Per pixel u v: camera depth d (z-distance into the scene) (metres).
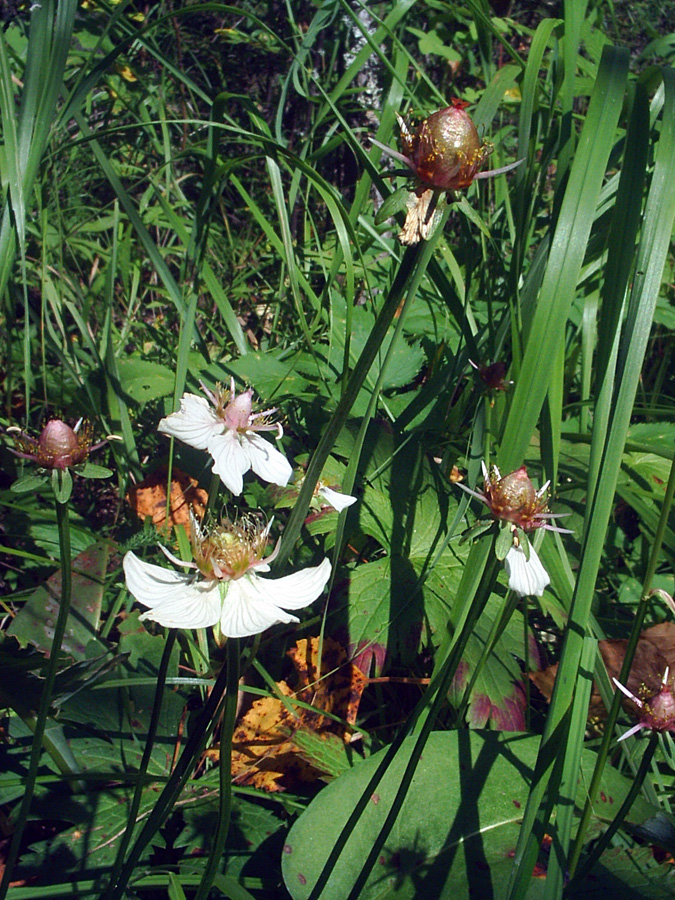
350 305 0.26
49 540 0.26
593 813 0.19
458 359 0.29
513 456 0.19
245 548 0.13
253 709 0.22
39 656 0.20
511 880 0.15
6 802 0.20
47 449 0.14
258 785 0.21
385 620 0.23
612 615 0.28
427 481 0.27
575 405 0.30
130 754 0.20
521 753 0.20
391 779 0.19
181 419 0.14
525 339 0.23
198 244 0.31
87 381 0.30
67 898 0.16
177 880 0.17
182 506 0.26
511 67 0.30
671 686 0.16
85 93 0.25
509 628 0.24
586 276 0.29
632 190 0.18
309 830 0.18
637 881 0.18
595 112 0.19
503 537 0.14
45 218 0.29
